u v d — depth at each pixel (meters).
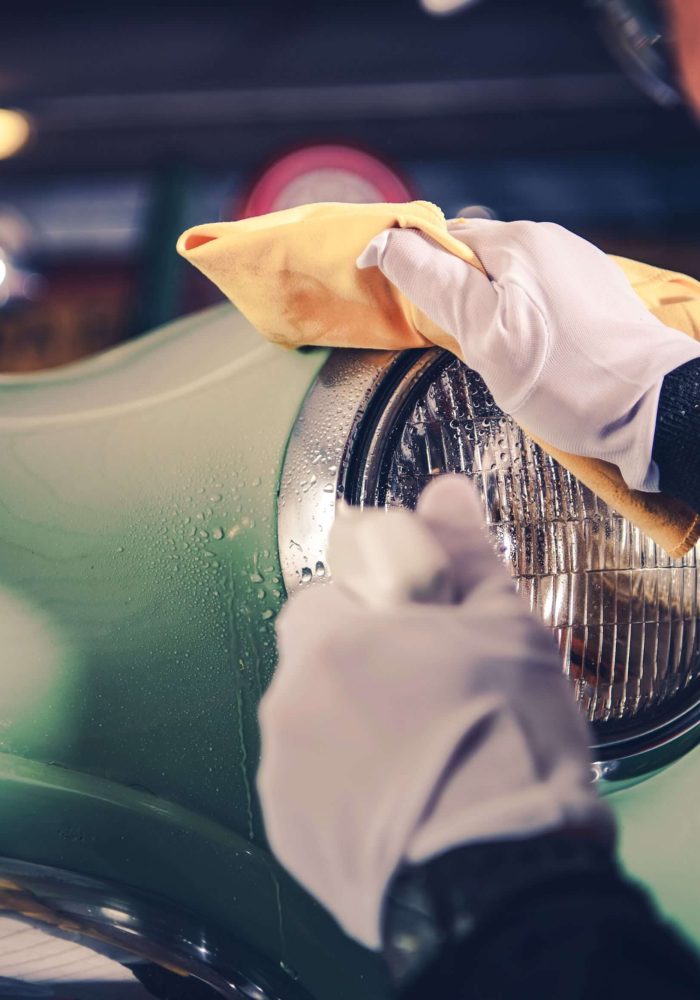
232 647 0.89
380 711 0.73
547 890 0.72
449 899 0.72
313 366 0.96
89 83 7.73
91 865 0.84
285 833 0.76
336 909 0.76
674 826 0.94
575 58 7.70
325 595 0.79
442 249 0.91
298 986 0.85
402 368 0.91
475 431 0.91
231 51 7.72
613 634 0.94
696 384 0.85
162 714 0.88
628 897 0.74
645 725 0.95
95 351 5.80
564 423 0.85
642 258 7.92
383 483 0.88
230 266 0.95
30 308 5.63
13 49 7.65
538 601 0.91
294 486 0.90
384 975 0.83
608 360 0.85
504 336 0.85
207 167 8.01
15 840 0.83
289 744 0.76
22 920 0.82
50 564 0.93
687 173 8.02
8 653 0.90
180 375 1.04
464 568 0.78
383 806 0.72
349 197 4.16
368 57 7.75
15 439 1.02
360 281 0.91
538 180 8.11
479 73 7.77
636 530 0.94
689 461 0.84
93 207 8.00
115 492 0.95
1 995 0.82
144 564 0.92
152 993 0.83
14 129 7.83
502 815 0.70
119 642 0.90
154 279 3.81
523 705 0.72
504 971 0.73
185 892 0.85
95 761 0.88
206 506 0.93
